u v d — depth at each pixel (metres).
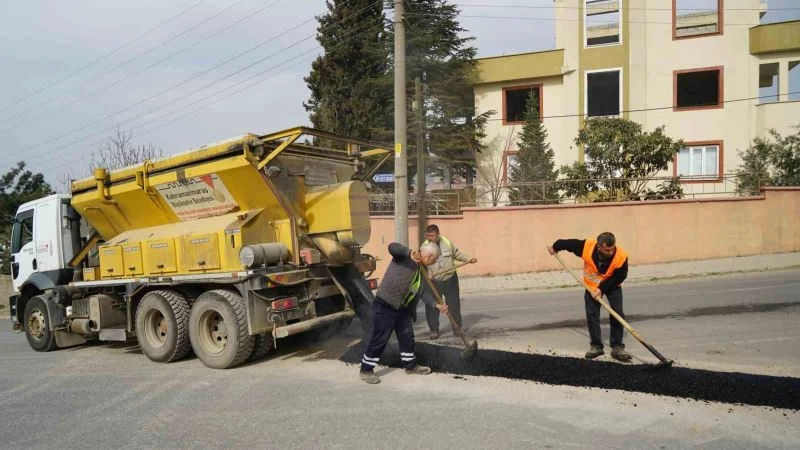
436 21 20.55
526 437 3.96
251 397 5.21
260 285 6.22
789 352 5.79
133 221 7.95
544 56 21.17
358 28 21.83
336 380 5.62
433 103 20.64
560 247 6.11
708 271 12.47
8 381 6.50
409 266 5.47
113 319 7.84
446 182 21.48
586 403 4.58
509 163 21.55
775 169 16.92
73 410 5.16
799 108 18.75
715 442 3.76
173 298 6.83
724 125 19.66
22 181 23.41
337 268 7.15
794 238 14.02
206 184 6.87
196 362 6.84
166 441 4.23
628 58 20.41
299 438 4.14
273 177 6.47
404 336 5.64
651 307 8.77
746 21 19.47
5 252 19.41
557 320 8.20
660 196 14.63
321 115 21.98
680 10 20.45
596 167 16.20
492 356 6.12
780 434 3.84
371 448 3.88
